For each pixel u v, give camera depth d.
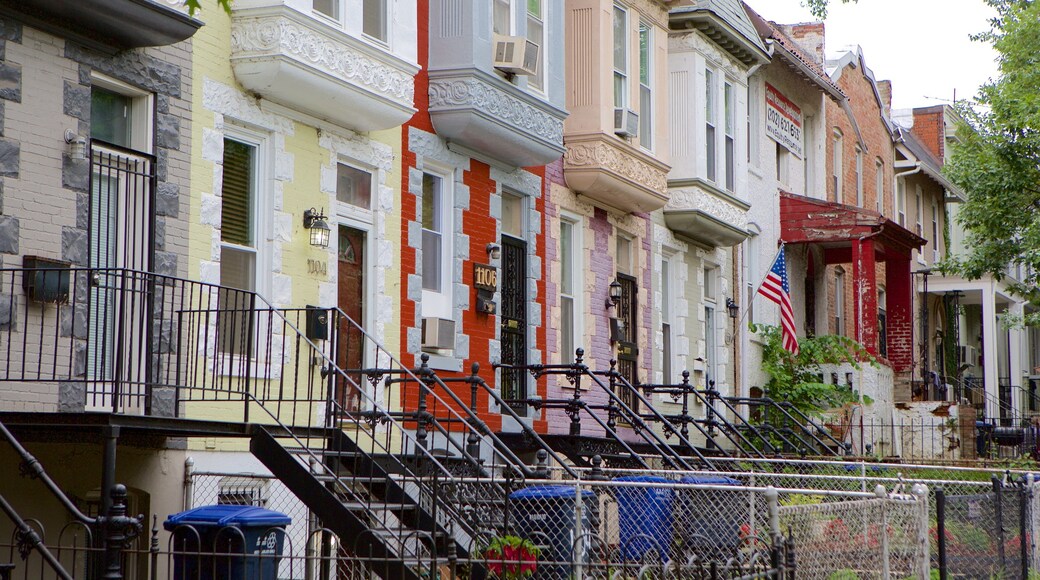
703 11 29.05
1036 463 27.09
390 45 19.52
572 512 15.73
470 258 22.30
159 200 15.95
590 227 26.25
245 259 17.70
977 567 16.14
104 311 13.92
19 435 14.48
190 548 13.42
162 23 15.35
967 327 61.94
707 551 15.98
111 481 13.28
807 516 13.64
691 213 29.06
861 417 33.94
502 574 12.98
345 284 19.50
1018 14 34.34
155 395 15.77
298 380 18.02
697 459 23.05
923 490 14.15
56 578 15.11
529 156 23.08
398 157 20.53
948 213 57.34
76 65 14.98
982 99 35.84
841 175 41.84
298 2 17.59
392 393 19.92
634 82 26.84
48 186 14.55
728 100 31.83
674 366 29.80
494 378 22.72
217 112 16.98
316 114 18.62
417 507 15.46
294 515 17.80
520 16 23.02
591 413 21.88
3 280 13.95
